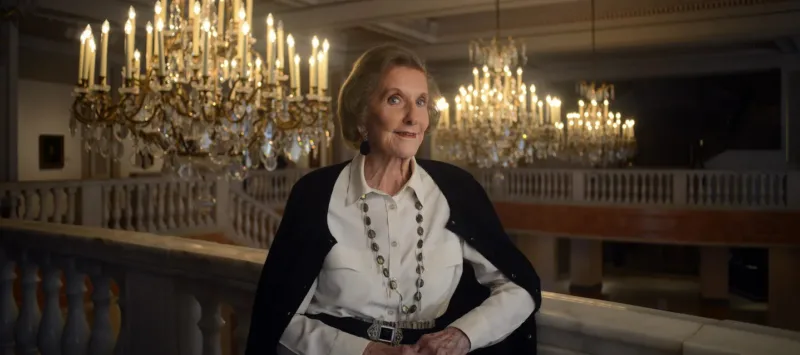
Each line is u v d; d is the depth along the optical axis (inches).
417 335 63.8
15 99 366.9
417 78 64.6
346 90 67.5
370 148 67.7
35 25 413.4
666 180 595.2
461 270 67.6
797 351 56.7
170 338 107.2
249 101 175.8
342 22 438.3
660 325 65.4
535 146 371.9
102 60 169.5
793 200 543.2
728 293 709.9
